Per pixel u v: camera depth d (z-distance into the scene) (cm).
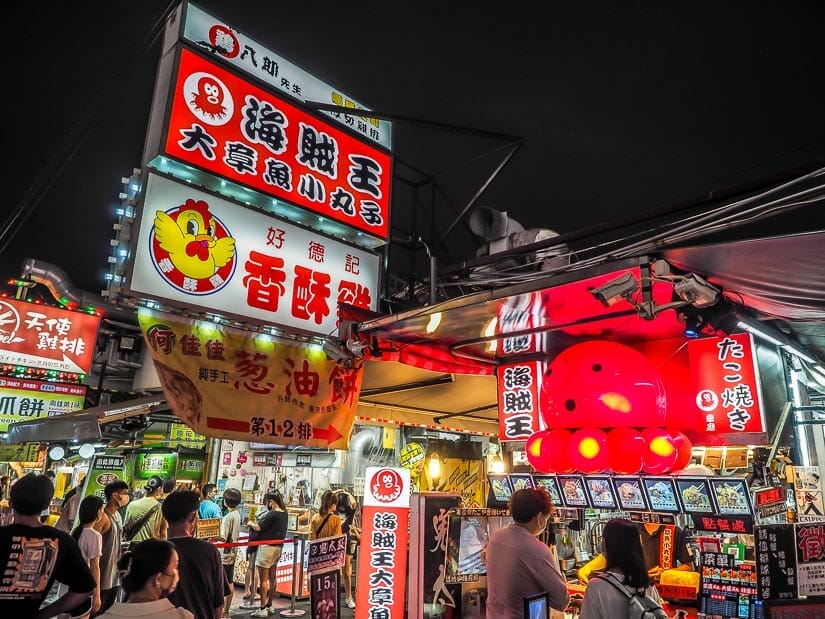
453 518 559
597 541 810
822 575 398
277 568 1102
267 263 729
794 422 702
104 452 1381
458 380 829
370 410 908
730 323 473
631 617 322
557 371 549
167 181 661
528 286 464
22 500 377
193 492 439
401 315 568
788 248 356
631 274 407
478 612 554
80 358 1309
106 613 275
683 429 581
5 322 1234
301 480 1470
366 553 637
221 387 660
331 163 839
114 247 634
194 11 738
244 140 745
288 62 835
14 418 1244
